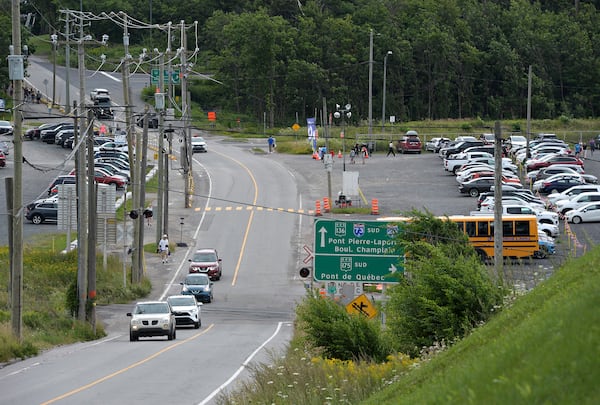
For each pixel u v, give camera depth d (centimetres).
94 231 11019
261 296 14212
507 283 6456
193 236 18350
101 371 7019
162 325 9944
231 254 17138
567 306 2195
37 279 13338
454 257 7394
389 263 9300
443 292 6241
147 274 15638
